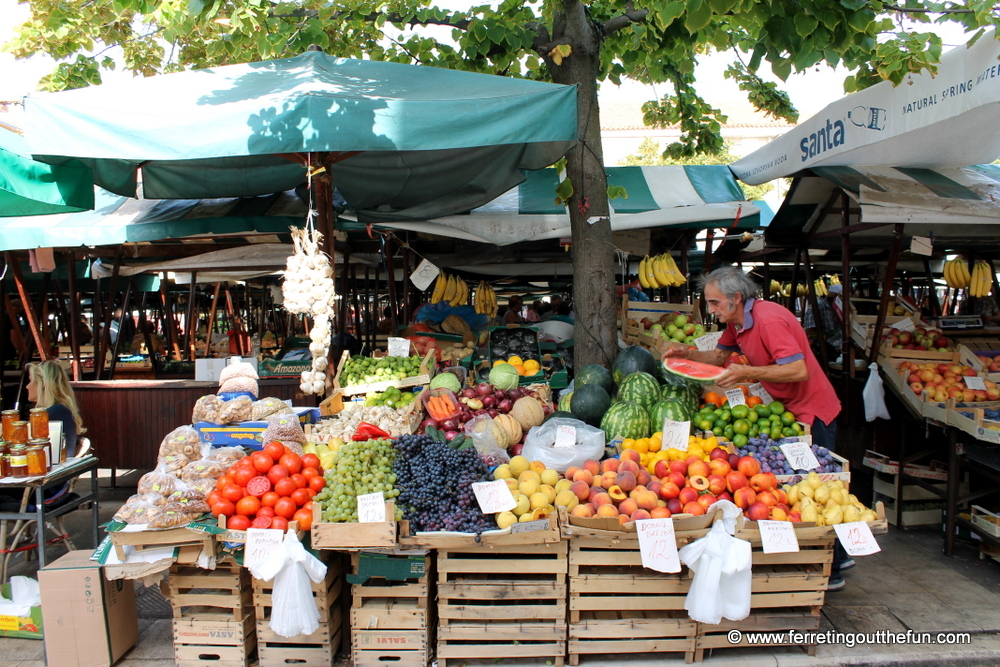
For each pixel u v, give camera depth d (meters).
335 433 4.53
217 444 4.63
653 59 6.57
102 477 7.86
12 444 4.30
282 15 5.70
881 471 6.04
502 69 6.32
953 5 4.75
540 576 3.90
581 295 5.84
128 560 3.54
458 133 3.87
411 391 5.74
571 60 5.77
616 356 5.84
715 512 3.55
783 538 3.54
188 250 7.92
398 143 3.83
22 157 4.34
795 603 3.74
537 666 3.71
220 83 4.39
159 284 13.19
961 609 4.35
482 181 6.20
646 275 7.34
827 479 3.98
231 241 7.76
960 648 3.89
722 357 4.85
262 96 4.01
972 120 5.46
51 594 3.68
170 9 4.39
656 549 3.45
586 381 5.39
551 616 3.67
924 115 4.64
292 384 6.91
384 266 11.00
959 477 5.39
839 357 8.41
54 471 4.42
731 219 6.96
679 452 4.08
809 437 4.21
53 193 4.52
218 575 3.72
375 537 3.47
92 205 4.82
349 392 5.44
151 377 10.41
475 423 4.56
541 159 5.64
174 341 12.61
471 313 8.28
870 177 5.86
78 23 5.68
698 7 4.00
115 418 6.88
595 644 3.70
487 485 3.61
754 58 4.79
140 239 6.04
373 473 3.70
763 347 4.34
